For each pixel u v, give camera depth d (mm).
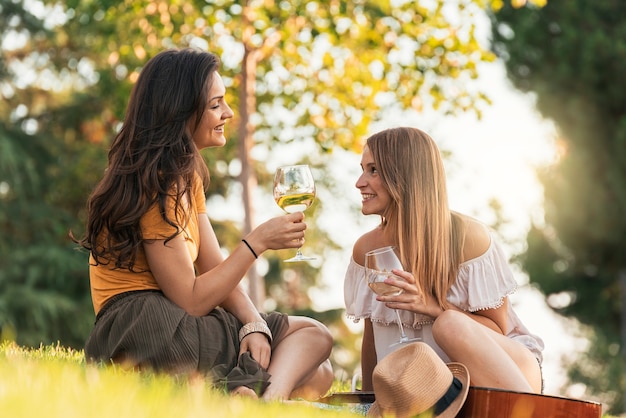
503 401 3529
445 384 3578
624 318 21156
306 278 25000
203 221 4211
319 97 12844
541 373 4238
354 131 12938
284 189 4285
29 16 20797
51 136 20469
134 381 2975
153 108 3967
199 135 4113
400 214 4328
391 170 4355
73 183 20438
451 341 3807
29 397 2451
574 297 22000
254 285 12797
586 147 20391
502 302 4363
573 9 20266
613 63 19906
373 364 4645
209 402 2822
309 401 3895
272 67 12820
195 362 3816
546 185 21031
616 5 20234
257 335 3941
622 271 20969
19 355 4035
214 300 3906
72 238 4059
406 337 4180
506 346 3951
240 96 12477
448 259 4324
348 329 24109
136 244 3836
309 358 4000
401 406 3566
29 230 19797
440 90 12688
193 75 4020
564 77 20484
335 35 11969
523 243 22234
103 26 12492
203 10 11508
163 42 12203
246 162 12617
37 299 18688
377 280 4105
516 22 21094
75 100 20547
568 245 21094
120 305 3881
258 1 11711
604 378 25453
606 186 20344
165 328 3797
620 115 20250
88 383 2771
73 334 19281
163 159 3898
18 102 20797
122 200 3840
